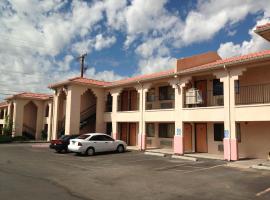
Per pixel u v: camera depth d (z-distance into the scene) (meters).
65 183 10.34
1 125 44.59
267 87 17.28
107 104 29.00
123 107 28.91
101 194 8.83
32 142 33.25
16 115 37.38
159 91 24.98
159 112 22.06
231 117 17.11
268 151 16.98
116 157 18.69
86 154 19.62
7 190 9.01
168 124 24.17
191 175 12.20
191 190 9.45
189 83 21.06
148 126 25.98
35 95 39.72
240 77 18.64
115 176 11.93
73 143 19.80
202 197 8.56
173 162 16.28
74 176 11.80
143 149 23.11
